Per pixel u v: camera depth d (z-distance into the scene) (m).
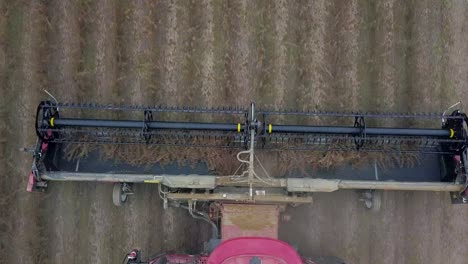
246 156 7.98
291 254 6.48
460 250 8.62
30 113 8.59
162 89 8.56
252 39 8.53
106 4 8.51
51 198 8.64
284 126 7.59
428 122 8.40
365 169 7.91
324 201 8.58
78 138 7.84
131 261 7.64
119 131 7.72
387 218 8.61
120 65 8.55
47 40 8.58
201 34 8.52
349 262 8.59
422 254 8.61
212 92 8.53
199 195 7.23
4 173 8.62
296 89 8.57
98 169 7.86
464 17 8.53
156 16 8.55
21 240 8.65
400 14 8.57
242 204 7.32
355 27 8.54
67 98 8.57
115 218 8.62
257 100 8.55
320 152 7.96
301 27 8.54
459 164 7.37
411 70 8.58
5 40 8.52
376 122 8.48
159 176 7.39
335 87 8.55
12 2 8.52
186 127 7.61
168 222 8.58
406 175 7.82
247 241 6.55
